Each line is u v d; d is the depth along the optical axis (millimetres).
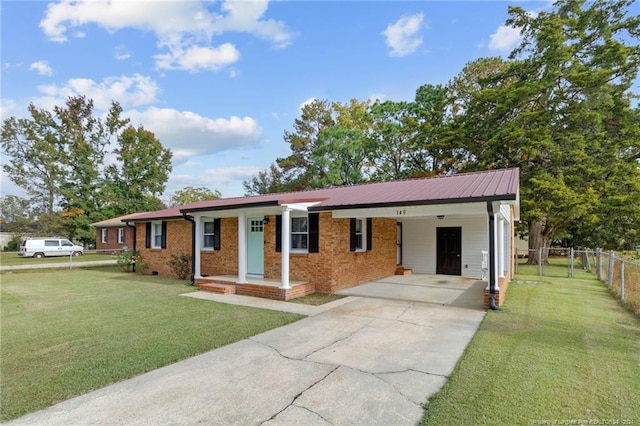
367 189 12148
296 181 34906
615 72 18969
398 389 3975
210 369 4605
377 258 13305
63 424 3285
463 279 13258
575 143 18688
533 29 21750
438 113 26531
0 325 6895
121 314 7781
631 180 18172
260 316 7512
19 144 35812
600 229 24266
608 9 20156
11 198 41281
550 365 4664
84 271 17328
